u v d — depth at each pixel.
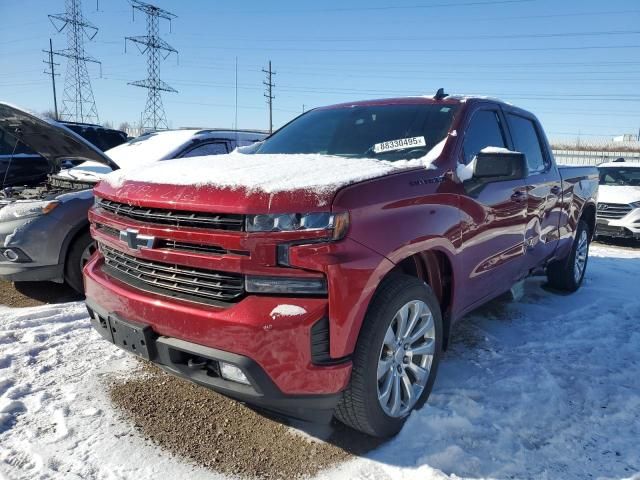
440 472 2.37
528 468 2.49
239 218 2.26
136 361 3.52
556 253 5.04
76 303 4.60
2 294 4.93
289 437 2.70
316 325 2.24
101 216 2.89
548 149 4.77
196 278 2.42
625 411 3.04
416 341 2.89
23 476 2.32
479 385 3.30
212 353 2.29
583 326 4.48
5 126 5.25
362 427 2.58
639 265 7.36
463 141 3.34
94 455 2.49
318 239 2.24
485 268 3.50
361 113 3.89
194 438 2.67
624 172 10.84
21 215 4.45
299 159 3.08
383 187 2.55
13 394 3.01
